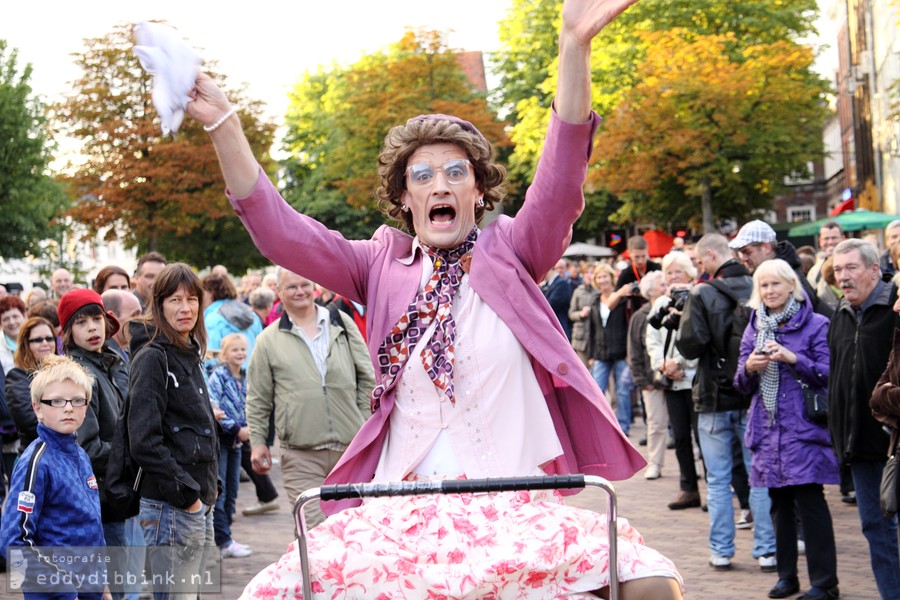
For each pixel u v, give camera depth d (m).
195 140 41.56
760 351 6.84
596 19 3.04
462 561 3.00
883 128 36.66
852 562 7.82
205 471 6.05
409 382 3.25
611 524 2.88
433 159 3.33
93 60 40.50
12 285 15.66
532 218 3.29
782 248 8.51
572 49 3.10
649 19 40.97
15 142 38.81
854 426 6.26
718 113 36.19
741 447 9.01
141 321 6.07
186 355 6.09
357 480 3.31
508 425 3.21
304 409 7.04
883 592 6.32
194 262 49.28
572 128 3.16
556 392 3.33
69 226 42.44
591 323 14.70
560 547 2.97
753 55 37.53
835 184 63.72
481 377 3.21
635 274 13.83
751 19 39.59
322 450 7.08
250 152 3.23
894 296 6.24
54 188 40.03
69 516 5.44
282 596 3.02
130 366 6.00
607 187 38.75
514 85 50.12
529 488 2.83
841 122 57.53
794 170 39.00
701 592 7.17
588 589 2.96
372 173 46.19
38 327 7.25
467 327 3.24
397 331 3.28
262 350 7.26
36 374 5.53
